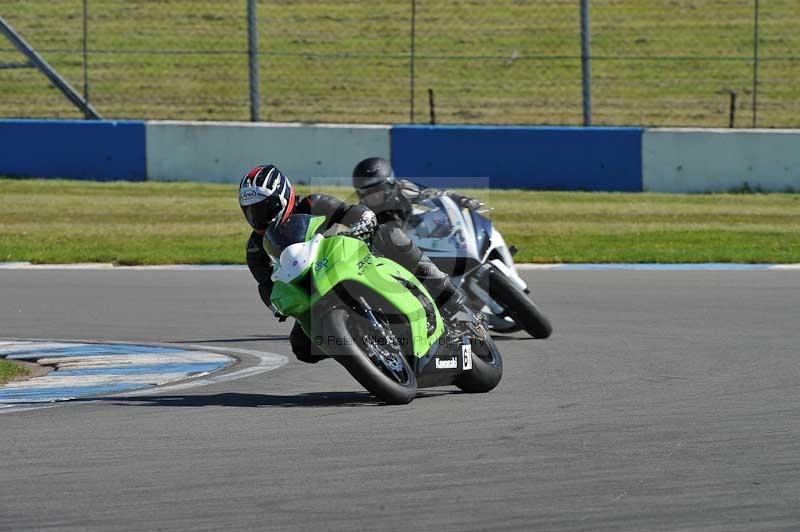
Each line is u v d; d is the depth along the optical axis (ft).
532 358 104.99
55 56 318.65
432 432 75.20
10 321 128.26
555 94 300.20
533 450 70.33
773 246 183.62
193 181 243.40
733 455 68.85
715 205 221.46
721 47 322.34
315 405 85.10
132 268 167.43
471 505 59.31
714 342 111.04
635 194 231.91
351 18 339.57
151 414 82.28
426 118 285.43
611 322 123.34
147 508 59.31
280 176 83.20
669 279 153.38
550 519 57.06
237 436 74.69
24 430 77.46
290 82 307.17
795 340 111.45
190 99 298.76
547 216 210.79
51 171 244.01
